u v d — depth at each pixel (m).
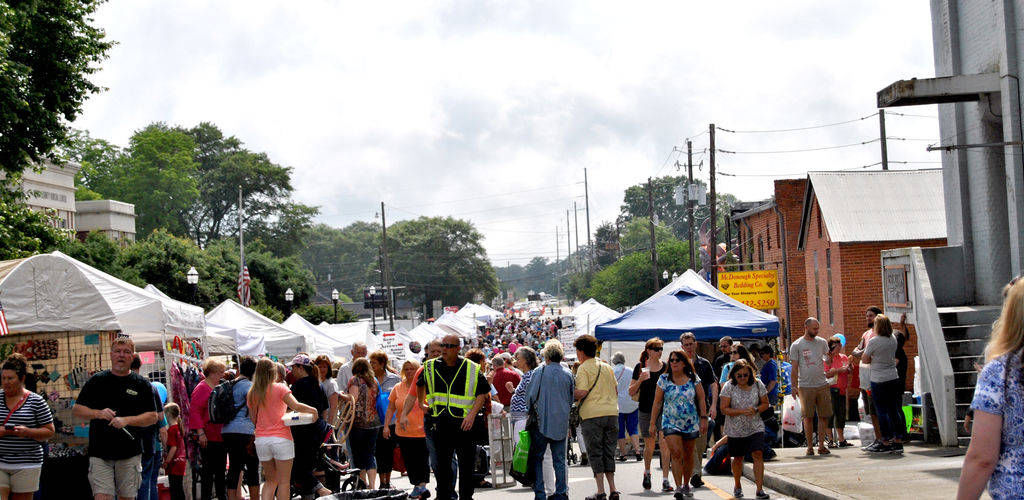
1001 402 4.20
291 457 10.95
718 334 18.58
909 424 15.69
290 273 68.69
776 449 16.12
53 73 25.47
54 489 11.97
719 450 14.46
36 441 9.81
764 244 48.28
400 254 132.38
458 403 10.80
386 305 68.62
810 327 14.69
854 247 33.78
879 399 13.96
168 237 52.78
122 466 9.99
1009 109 15.59
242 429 11.86
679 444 11.79
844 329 33.69
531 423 11.17
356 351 15.62
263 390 10.92
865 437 14.92
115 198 79.12
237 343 24.12
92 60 26.47
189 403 14.22
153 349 15.62
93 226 56.28
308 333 30.06
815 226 37.12
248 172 92.50
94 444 9.94
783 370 17.95
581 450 17.73
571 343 42.59
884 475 11.63
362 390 13.27
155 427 10.52
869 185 35.81
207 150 95.88
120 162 80.69
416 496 12.17
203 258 54.34
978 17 16.73
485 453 14.82
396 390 12.76
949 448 13.98
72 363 12.86
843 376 16.02
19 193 26.06
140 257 50.22
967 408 14.45
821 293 36.97
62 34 25.34
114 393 10.01
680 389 11.86
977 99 16.45
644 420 13.42
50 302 11.99
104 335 13.17
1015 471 4.17
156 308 14.05
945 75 17.81
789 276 43.41
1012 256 15.72
